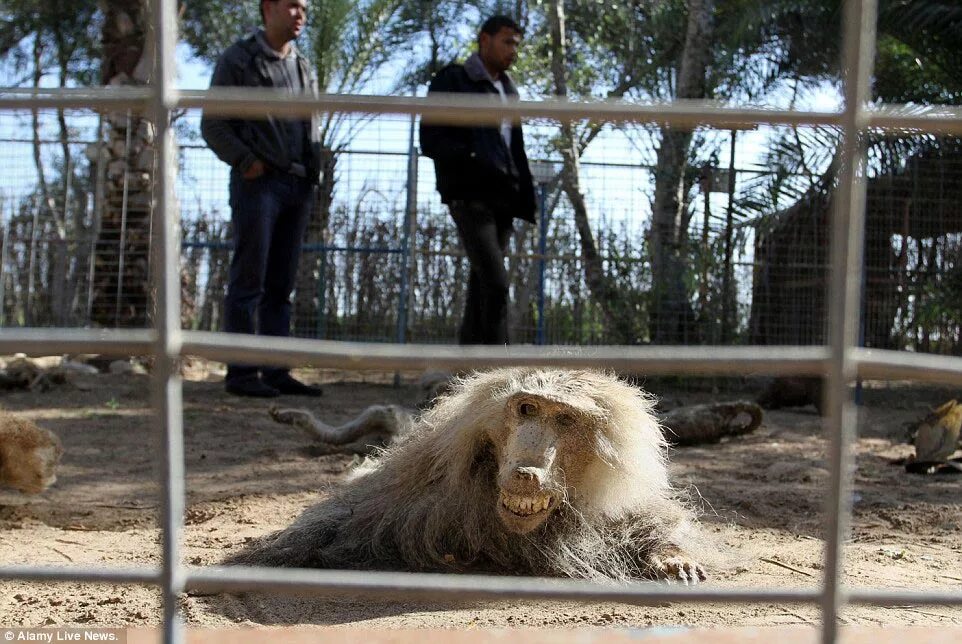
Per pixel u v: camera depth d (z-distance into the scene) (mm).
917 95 12516
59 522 4293
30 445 4578
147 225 11938
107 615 2781
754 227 11383
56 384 9516
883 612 2928
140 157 11906
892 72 12773
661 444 3625
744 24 12156
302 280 11828
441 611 2912
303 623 2766
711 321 11461
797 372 1387
